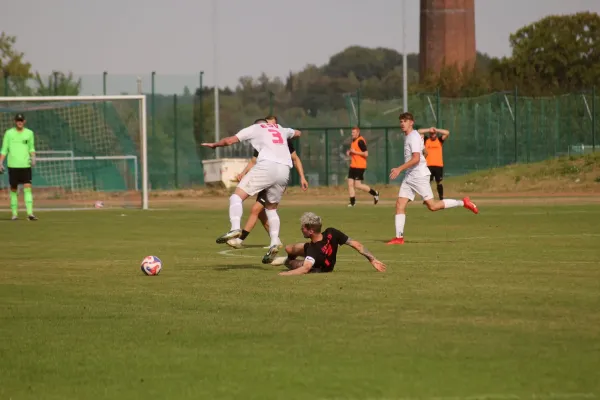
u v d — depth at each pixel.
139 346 23.75
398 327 25.73
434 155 93.62
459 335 24.52
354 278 36.50
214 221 76.56
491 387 19.48
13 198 81.12
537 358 21.84
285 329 25.66
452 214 81.31
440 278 36.28
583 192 128.88
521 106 166.88
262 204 42.72
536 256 45.00
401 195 54.28
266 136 42.25
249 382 20.12
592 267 40.06
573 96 170.75
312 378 20.36
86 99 95.94
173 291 33.56
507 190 133.75
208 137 157.88
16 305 30.56
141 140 98.56
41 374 21.02
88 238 60.12
